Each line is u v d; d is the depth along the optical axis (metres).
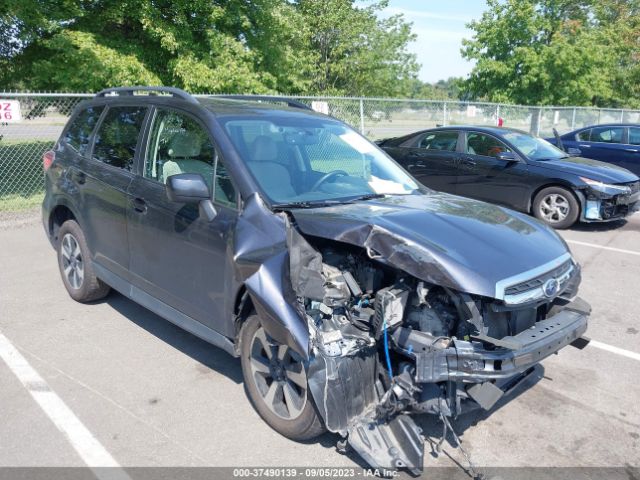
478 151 9.88
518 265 3.04
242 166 3.61
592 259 7.51
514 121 20.67
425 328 3.00
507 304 2.89
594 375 4.27
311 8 22.48
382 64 24.69
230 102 4.46
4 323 4.92
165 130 4.23
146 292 4.28
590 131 13.46
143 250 4.20
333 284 3.07
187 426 3.44
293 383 3.26
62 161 5.32
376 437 2.95
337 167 4.14
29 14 10.35
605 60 27.73
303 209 3.45
